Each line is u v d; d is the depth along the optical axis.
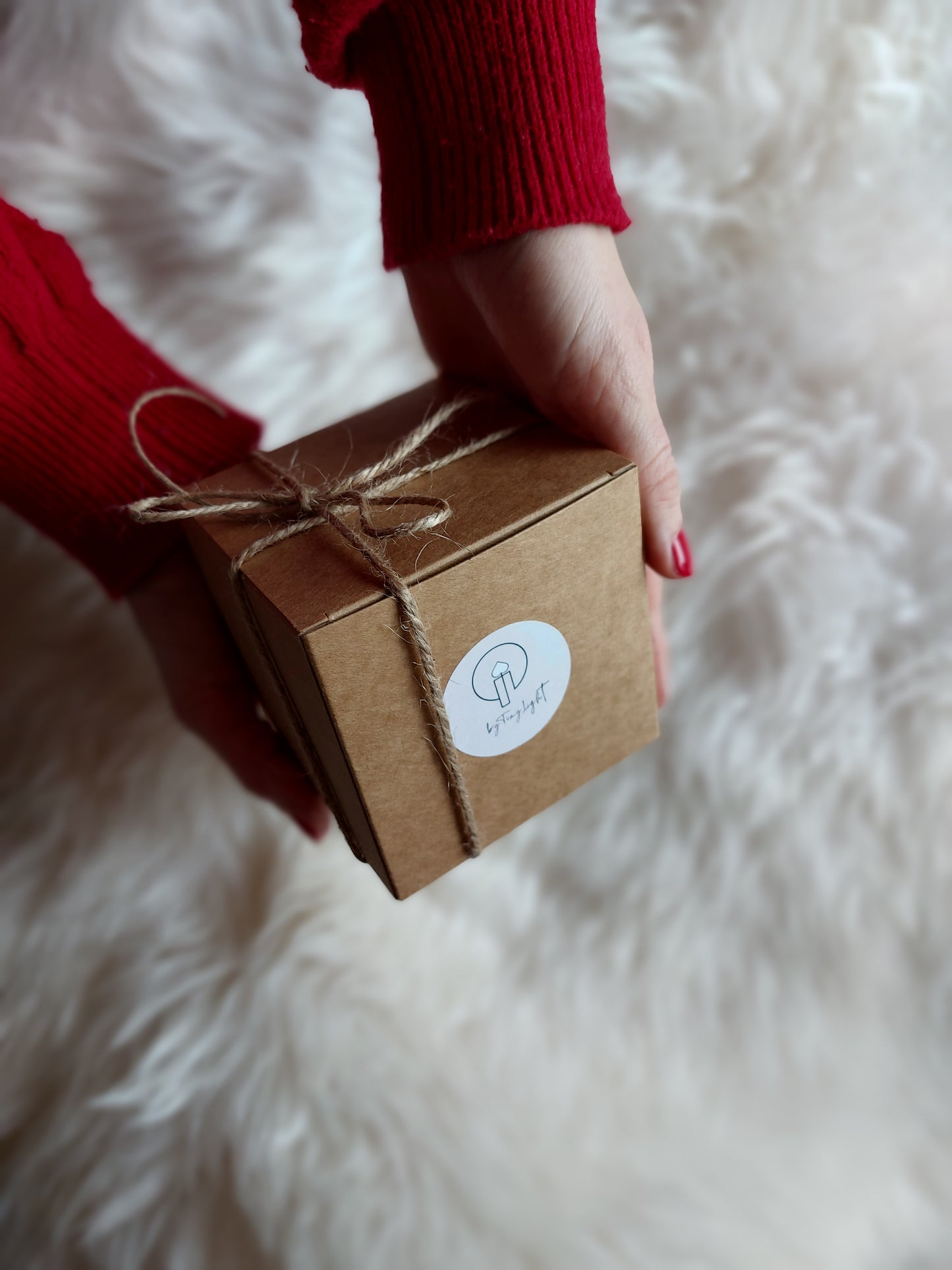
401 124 0.33
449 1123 0.48
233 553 0.31
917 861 0.53
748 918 0.52
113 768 0.54
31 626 0.55
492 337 0.37
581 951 0.52
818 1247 0.47
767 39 0.52
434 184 0.33
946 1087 0.50
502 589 0.30
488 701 0.32
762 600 0.54
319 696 0.29
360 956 0.51
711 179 0.56
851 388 0.56
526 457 0.32
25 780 0.54
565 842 0.53
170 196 0.51
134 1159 0.48
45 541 0.53
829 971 0.51
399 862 0.32
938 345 0.56
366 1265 0.45
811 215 0.57
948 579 0.55
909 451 0.55
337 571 0.29
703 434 0.56
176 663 0.44
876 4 0.52
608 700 0.35
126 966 0.51
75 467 0.40
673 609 0.55
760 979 0.51
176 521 0.40
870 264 0.57
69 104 0.49
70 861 0.53
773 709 0.54
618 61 0.52
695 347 0.57
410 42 0.31
